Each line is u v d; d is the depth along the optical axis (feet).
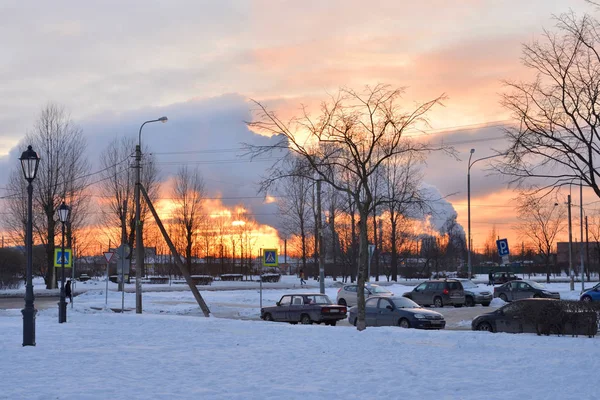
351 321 87.86
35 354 49.29
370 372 40.78
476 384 36.45
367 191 68.13
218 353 50.31
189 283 105.29
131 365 43.75
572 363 43.09
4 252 210.59
